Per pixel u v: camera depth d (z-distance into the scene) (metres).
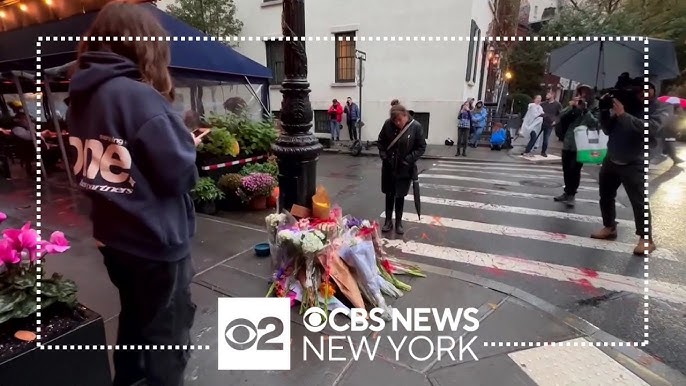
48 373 1.57
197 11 16.11
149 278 1.64
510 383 2.40
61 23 6.95
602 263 4.49
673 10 19.67
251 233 4.79
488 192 7.84
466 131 12.23
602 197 5.12
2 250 1.61
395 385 2.35
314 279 3.14
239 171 7.09
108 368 1.77
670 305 3.59
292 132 3.37
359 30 14.99
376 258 3.57
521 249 4.91
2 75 8.51
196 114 7.13
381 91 15.12
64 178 8.20
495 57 20.33
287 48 3.22
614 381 2.44
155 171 1.47
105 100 1.44
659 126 4.38
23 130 8.32
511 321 3.05
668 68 4.82
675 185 8.38
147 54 1.54
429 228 5.70
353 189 8.16
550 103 12.11
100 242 1.63
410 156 5.12
